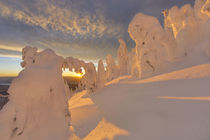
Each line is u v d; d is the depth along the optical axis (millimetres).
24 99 4352
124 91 11195
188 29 15570
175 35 18594
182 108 4699
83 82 19750
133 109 6219
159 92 7625
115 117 6035
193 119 3812
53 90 5188
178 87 7398
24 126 4223
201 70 8898
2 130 3875
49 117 4973
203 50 12422
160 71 14102
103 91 16469
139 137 3916
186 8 16469
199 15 14898
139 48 15672
